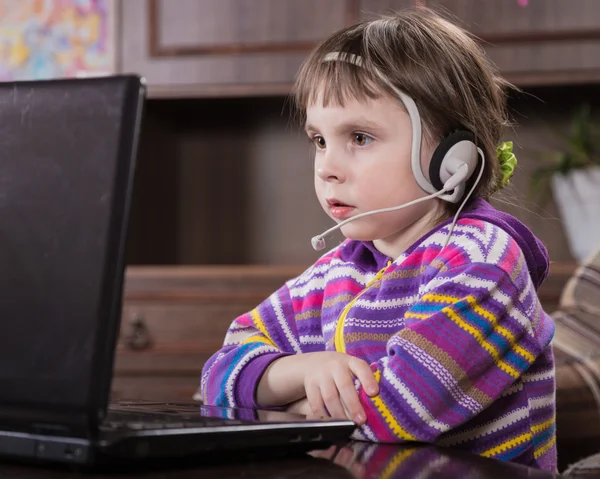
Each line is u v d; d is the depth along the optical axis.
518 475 0.55
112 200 0.50
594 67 2.30
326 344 0.93
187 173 2.93
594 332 1.35
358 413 0.73
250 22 2.44
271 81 2.43
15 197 0.53
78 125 0.52
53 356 0.50
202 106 2.77
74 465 0.52
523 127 2.70
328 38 0.92
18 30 2.73
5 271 0.53
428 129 0.85
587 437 1.17
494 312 0.77
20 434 0.53
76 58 2.71
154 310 2.39
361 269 0.94
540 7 2.32
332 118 0.86
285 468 0.57
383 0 2.37
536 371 0.87
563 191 2.41
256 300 2.36
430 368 0.73
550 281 2.18
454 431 0.82
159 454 0.52
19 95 0.55
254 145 2.91
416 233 0.90
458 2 2.34
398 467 0.57
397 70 0.85
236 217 2.91
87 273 0.50
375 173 0.85
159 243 2.79
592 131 2.60
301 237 2.88
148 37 2.49
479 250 0.81
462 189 0.86
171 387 2.37
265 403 0.83
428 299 0.78
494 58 2.33
